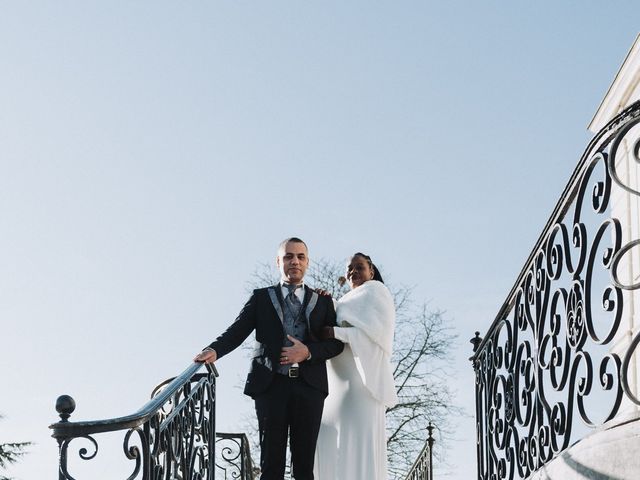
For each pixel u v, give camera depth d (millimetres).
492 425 7996
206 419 8430
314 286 22344
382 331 9195
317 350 8438
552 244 6246
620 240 5266
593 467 5301
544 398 6336
